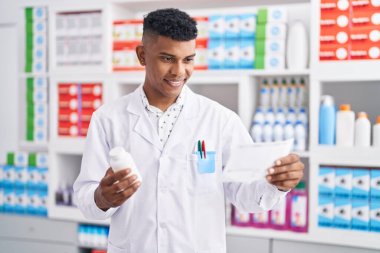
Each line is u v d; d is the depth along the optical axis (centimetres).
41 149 317
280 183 112
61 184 282
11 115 331
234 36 242
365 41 218
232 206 248
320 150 224
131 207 131
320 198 227
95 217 124
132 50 259
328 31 223
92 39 266
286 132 233
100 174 133
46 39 278
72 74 269
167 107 138
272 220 237
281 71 231
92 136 137
